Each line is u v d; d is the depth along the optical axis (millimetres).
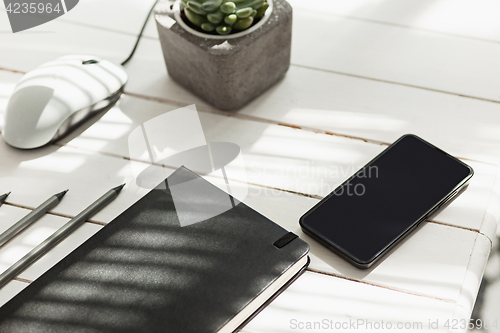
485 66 758
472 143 665
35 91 661
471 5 847
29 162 670
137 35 838
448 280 541
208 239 546
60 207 623
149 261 533
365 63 775
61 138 693
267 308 531
